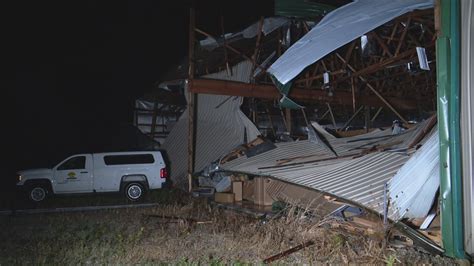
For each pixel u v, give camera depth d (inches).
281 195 462.9
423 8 381.7
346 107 724.7
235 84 577.9
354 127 682.2
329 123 728.3
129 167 649.0
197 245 355.6
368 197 334.0
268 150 543.5
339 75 550.6
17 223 474.9
